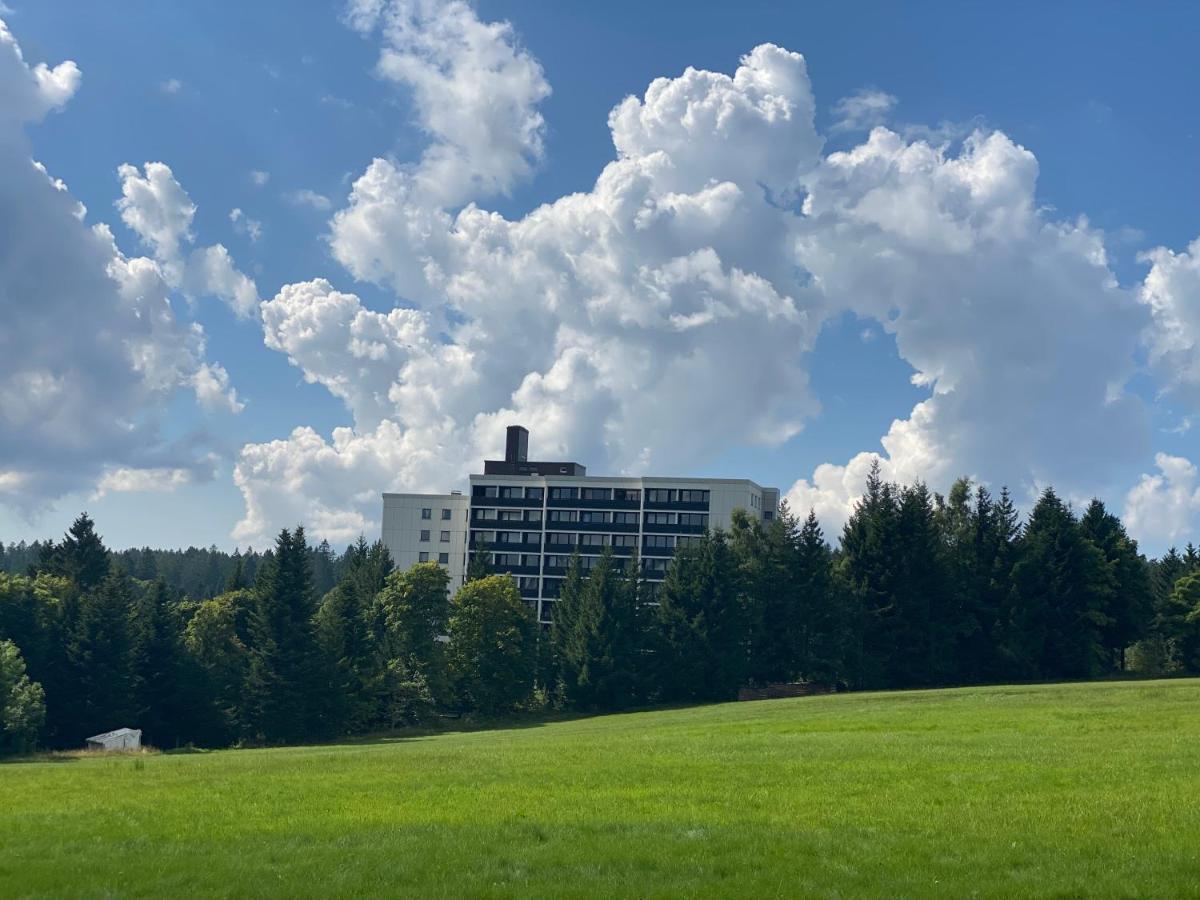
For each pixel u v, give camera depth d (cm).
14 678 7262
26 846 1909
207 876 1617
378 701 9475
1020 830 1848
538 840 1870
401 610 10081
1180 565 14450
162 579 9238
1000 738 3688
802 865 1617
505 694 10162
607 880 1553
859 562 10238
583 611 10219
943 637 10138
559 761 3303
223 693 9256
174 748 8656
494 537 15138
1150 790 2300
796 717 5694
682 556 10512
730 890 1479
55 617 9219
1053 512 10738
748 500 14762
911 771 2752
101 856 1805
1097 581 10425
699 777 2741
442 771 3062
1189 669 10912
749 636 10350
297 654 8931
